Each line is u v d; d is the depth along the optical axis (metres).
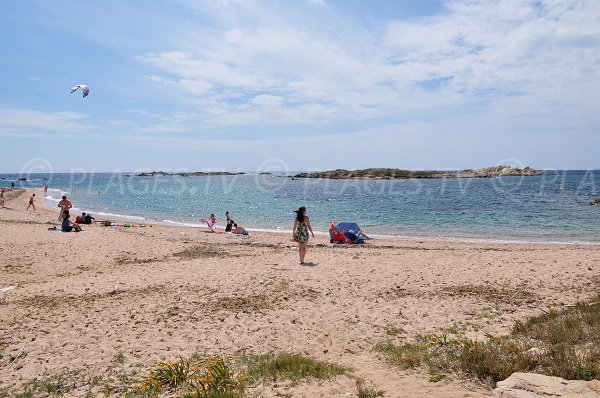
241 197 75.19
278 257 18.30
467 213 43.84
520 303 11.19
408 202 58.78
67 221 25.02
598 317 8.33
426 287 12.91
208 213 47.84
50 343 8.34
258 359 7.60
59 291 12.30
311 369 6.93
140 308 10.70
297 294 12.12
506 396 5.38
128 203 61.94
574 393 5.14
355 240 24.84
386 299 11.69
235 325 9.55
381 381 6.44
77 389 6.38
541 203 53.62
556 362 6.23
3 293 12.12
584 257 18.03
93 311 10.43
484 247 23.44
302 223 16.48
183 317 10.05
